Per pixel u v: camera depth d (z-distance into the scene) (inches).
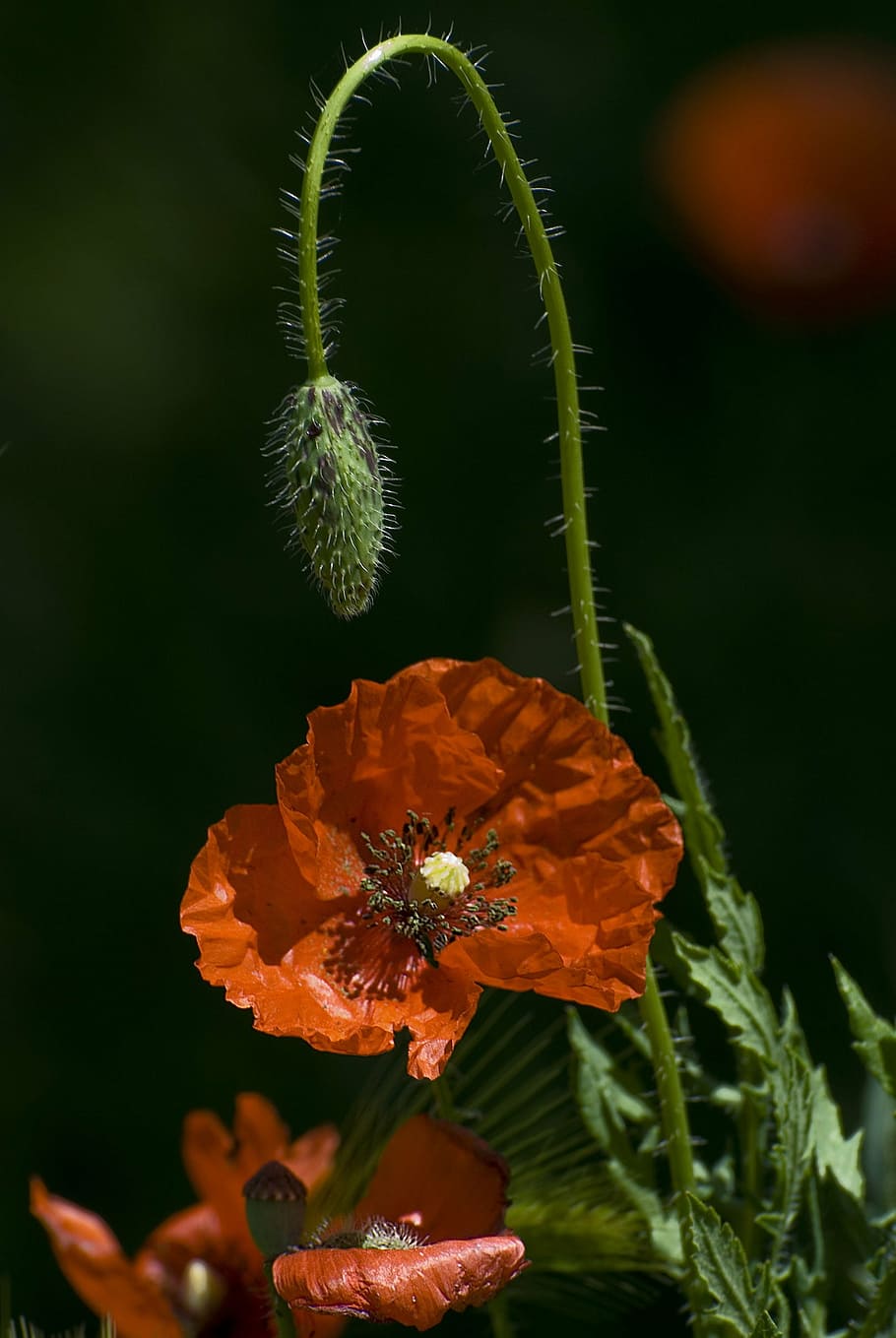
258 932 27.6
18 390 58.8
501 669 28.2
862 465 56.6
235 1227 30.5
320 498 27.4
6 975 50.9
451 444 57.1
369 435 27.6
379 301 58.8
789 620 54.0
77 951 51.4
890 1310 28.3
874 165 48.1
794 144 48.6
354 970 27.8
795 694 53.1
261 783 53.4
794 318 51.3
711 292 58.3
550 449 57.1
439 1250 26.8
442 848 28.3
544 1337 38.7
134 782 53.6
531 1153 30.0
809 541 55.6
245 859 27.7
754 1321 27.9
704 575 54.9
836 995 48.6
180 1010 50.9
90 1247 29.6
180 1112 49.3
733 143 49.4
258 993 27.4
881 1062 28.2
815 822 51.0
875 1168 30.6
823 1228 29.1
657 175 54.7
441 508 56.4
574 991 27.4
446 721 28.0
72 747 53.9
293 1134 47.2
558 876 28.1
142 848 52.9
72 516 57.4
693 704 53.1
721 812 51.1
